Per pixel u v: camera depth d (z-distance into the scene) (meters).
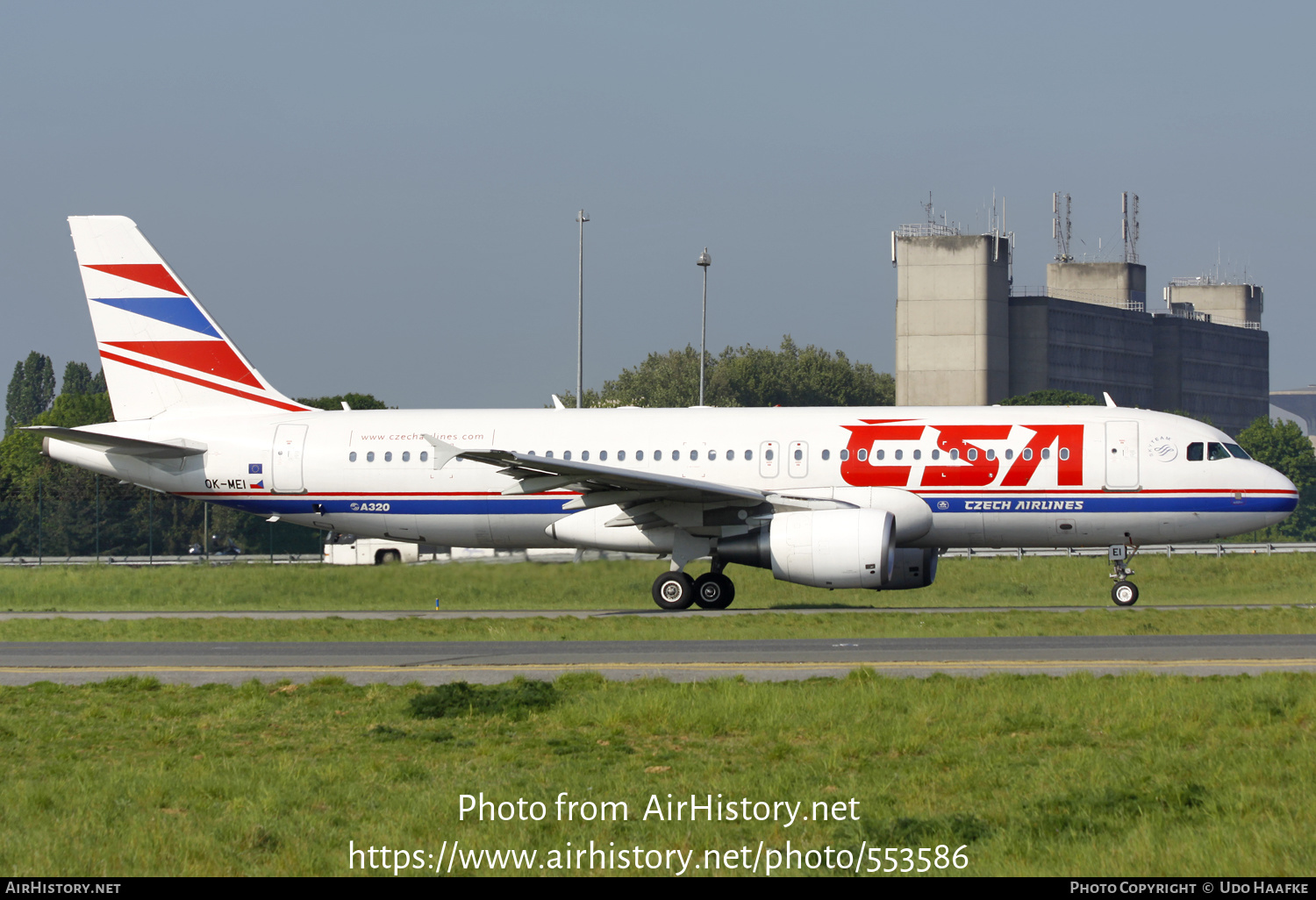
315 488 131.88
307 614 129.50
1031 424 119.62
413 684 71.12
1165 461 116.31
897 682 66.94
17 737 60.19
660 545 123.12
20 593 159.62
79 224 139.12
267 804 46.56
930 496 119.06
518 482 124.88
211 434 134.62
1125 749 53.12
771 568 116.75
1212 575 175.38
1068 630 94.62
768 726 58.09
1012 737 55.41
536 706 63.84
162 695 70.94
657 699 61.97
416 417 133.12
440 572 146.00
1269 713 57.09
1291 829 41.09
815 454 121.50
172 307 138.25
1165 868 38.25
